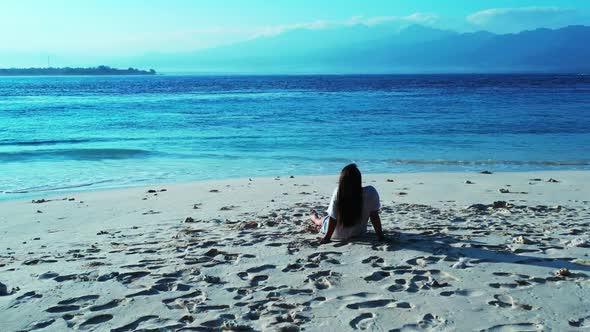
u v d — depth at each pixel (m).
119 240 7.00
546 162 17.55
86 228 8.09
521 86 100.00
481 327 3.72
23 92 78.88
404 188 12.33
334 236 6.52
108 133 25.56
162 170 15.80
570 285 4.62
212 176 14.82
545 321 3.82
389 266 5.28
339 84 125.62
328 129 27.05
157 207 9.99
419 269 5.17
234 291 4.59
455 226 7.41
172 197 11.16
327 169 16.19
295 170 15.97
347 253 5.83
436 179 13.89
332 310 4.09
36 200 10.83
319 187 12.53
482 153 19.52
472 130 26.45
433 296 4.38
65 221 8.77
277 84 129.50
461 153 19.52
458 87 96.25
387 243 6.23
